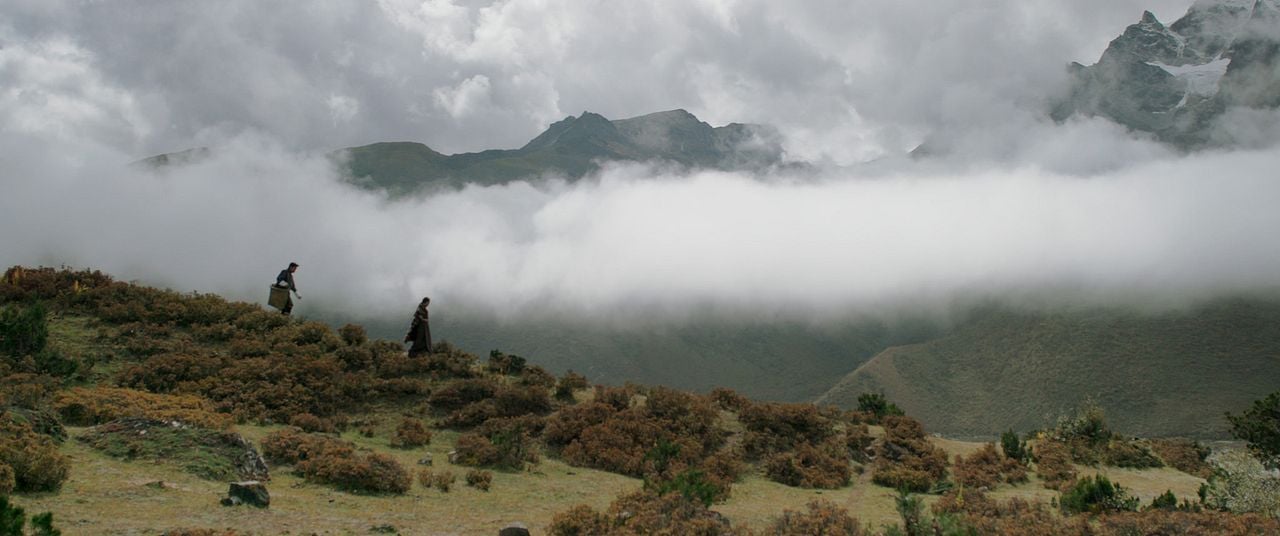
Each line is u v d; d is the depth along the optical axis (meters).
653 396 27.67
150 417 18.69
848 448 26.80
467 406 25.75
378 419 24.67
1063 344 146.50
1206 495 21.17
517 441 22.61
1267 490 19.55
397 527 14.59
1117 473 27.98
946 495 20.72
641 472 22.58
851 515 19.33
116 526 12.56
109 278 32.53
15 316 24.44
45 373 22.23
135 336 27.34
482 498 18.05
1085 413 32.91
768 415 27.23
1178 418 113.81
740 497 20.95
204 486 15.69
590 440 23.98
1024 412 128.62
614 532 14.47
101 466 15.91
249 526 13.48
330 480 17.56
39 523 10.45
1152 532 15.73
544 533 15.20
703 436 25.48
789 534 15.16
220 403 22.94
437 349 31.19
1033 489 24.70
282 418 23.08
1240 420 22.12
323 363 26.59
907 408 138.75
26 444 14.94
